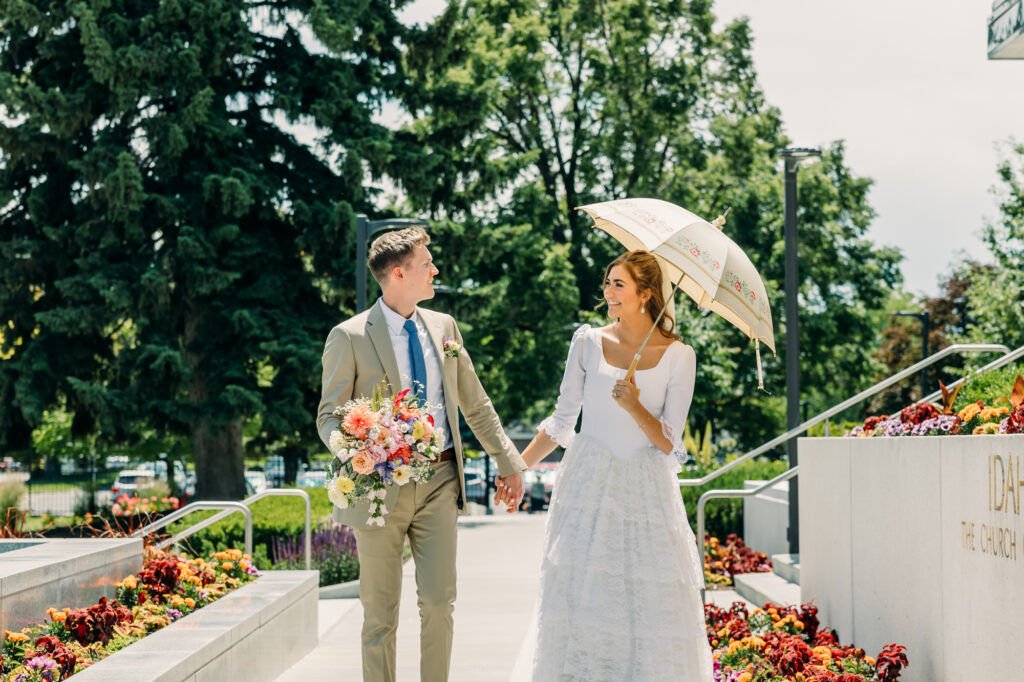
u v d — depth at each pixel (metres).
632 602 4.91
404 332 5.21
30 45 24.75
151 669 4.73
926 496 6.07
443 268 27.52
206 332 24.08
